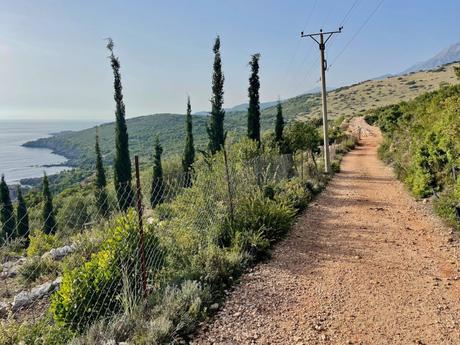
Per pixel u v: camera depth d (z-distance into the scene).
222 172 9.52
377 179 17.20
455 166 10.13
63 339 4.23
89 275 4.75
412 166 13.71
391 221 9.22
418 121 17.89
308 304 4.87
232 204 8.15
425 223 8.84
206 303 4.78
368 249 7.09
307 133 20.11
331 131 43.38
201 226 7.19
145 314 4.31
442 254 6.64
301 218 9.72
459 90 16.95
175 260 5.96
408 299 4.94
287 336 4.11
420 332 4.12
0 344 4.25
